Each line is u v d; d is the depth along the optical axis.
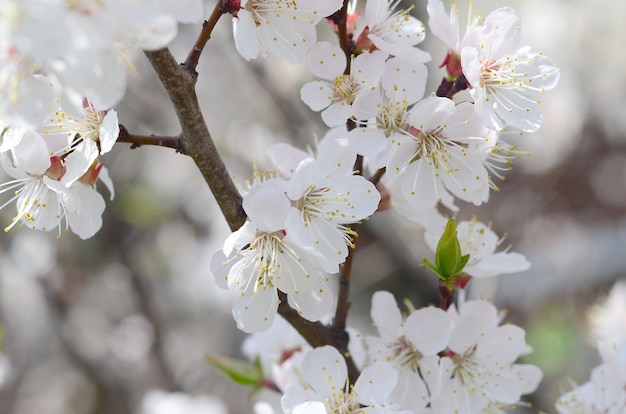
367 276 0.90
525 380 0.47
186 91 0.42
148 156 1.04
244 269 0.43
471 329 0.45
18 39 0.38
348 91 0.44
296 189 0.42
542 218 1.10
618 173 1.13
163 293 0.99
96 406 0.95
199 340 0.97
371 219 0.85
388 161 0.44
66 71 0.38
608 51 1.19
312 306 0.43
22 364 1.00
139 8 0.38
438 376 0.44
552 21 1.20
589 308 0.90
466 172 0.44
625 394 0.49
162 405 0.79
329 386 0.43
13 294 1.00
